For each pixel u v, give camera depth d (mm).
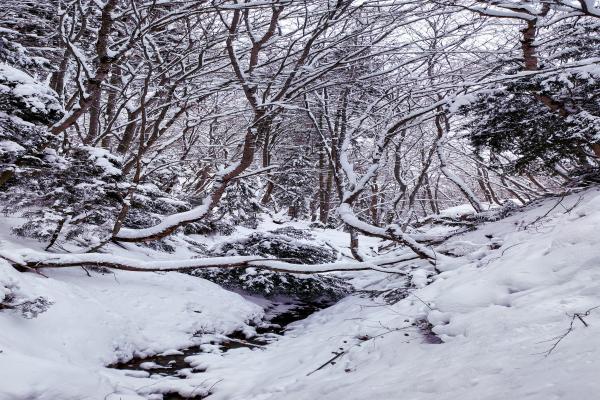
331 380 4270
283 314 9242
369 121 14297
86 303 6082
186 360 6051
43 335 5035
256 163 23656
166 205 10375
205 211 8422
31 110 6875
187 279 8633
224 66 9773
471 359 3139
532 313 3455
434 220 13188
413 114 9156
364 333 5434
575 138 7086
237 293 9625
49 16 10352
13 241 7121
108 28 8000
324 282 9867
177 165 14727
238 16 8109
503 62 8602
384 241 16938
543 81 6812
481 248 7000
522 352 2883
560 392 2137
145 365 5688
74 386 4020
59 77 11117
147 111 11375
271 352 6414
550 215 6938
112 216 7980
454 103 7918
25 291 5188
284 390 4488
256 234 10266
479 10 7379
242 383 5109
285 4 7801
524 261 4531
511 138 8391
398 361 4039
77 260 6734
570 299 3447
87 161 7469
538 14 7199
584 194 7047
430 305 4977
